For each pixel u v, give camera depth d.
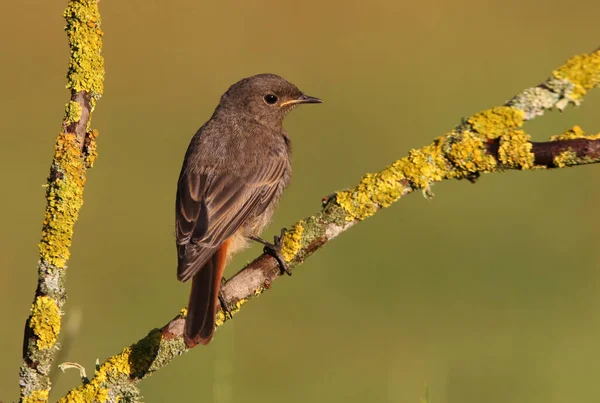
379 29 21.73
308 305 12.98
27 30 21.08
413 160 6.23
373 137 17.55
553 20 21.94
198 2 21.88
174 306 12.95
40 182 16.39
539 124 17.12
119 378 5.81
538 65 19.92
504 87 19.22
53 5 21.56
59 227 5.51
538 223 14.76
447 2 22.80
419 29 21.95
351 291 13.51
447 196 15.52
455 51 20.73
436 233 14.65
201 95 19.17
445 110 18.50
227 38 21.25
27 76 19.69
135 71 19.88
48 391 5.50
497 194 15.73
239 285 6.33
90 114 5.62
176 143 17.41
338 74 20.20
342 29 21.94
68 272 13.70
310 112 18.75
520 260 13.95
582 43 20.72
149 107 18.73
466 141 6.11
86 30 5.59
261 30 21.56
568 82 6.01
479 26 21.86
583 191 15.72
